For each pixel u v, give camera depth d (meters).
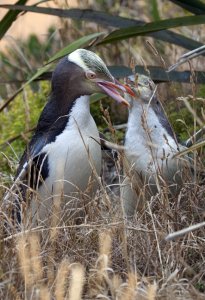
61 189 10.09
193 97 10.09
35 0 17.31
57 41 15.27
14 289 8.59
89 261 9.32
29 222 9.45
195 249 9.51
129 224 9.80
